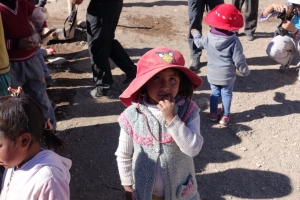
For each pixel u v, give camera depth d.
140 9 8.00
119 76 5.50
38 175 1.83
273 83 5.33
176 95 2.31
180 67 2.14
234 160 3.96
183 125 2.13
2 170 3.29
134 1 8.45
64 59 5.82
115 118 4.59
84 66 5.75
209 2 5.46
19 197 1.84
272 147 4.13
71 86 5.22
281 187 3.64
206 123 4.50
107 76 4.82
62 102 4.87
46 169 1.84
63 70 5.63
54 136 2.15
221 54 4.10
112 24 4.42
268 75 5.52
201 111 4.73
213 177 3.74
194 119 2.26
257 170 3.83
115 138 4.26
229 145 4.17
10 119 1.78
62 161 2.00
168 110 2.12
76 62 5.86
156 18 7.57
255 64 5.84
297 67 5.70
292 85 5.30
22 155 1.86
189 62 5.94
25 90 3.76
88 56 6.04
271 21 7.41
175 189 2.31
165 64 2.13
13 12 3.33
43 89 3.82
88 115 4.63
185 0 8.57
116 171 3.81
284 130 4.39
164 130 2.22
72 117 4.59
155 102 2.28
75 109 4.73
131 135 2.28
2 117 1.78
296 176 3.76
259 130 4.38
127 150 2.33
